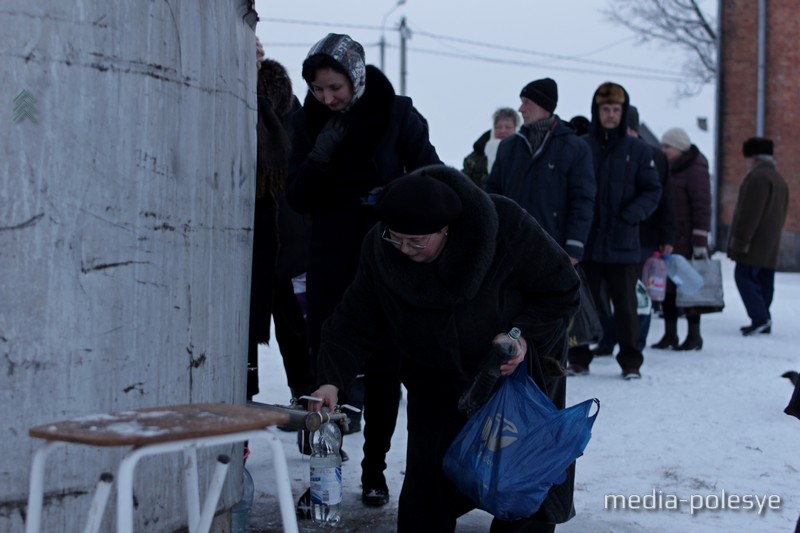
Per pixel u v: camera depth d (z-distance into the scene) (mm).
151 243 3299
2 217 3020
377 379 4645
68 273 3105
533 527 3748
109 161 3174
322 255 4898
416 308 3592
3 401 3039
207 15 3520
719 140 21672
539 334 3645
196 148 3477
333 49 4621
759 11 20906
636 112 9344
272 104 5797
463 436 3623
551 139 7211
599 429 6234
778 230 10781
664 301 9781
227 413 2674
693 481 5129
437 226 3334
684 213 9867
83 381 3143
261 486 5051
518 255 3578
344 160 4797
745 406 6926
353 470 5305
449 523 3779
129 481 2410
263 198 5121
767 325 10859
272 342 10109
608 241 7906
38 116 3043
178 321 3416
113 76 3172
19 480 3062
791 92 20688
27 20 3025
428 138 4969
